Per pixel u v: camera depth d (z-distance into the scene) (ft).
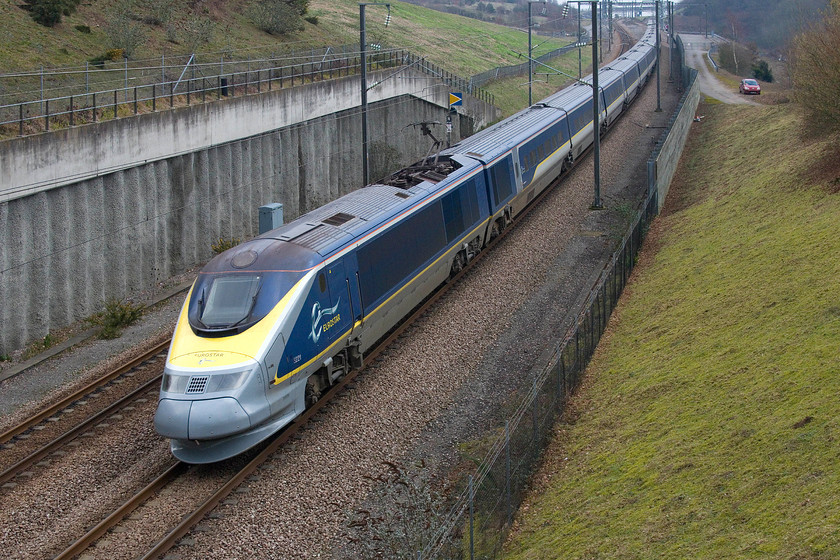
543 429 49.93
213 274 52.39
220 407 46.09
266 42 163.43
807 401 42.22
